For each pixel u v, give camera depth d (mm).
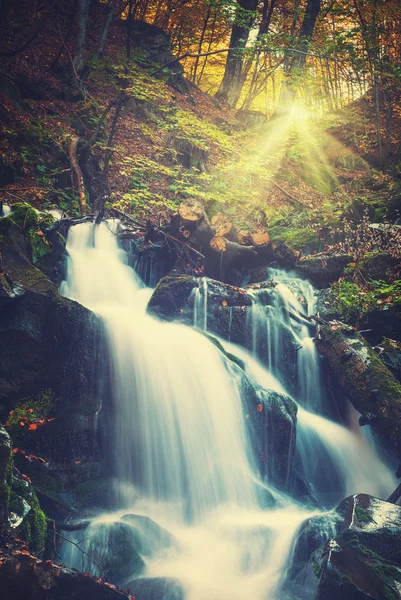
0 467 4676
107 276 8805
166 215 11688
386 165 18844
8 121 11266
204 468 6645
